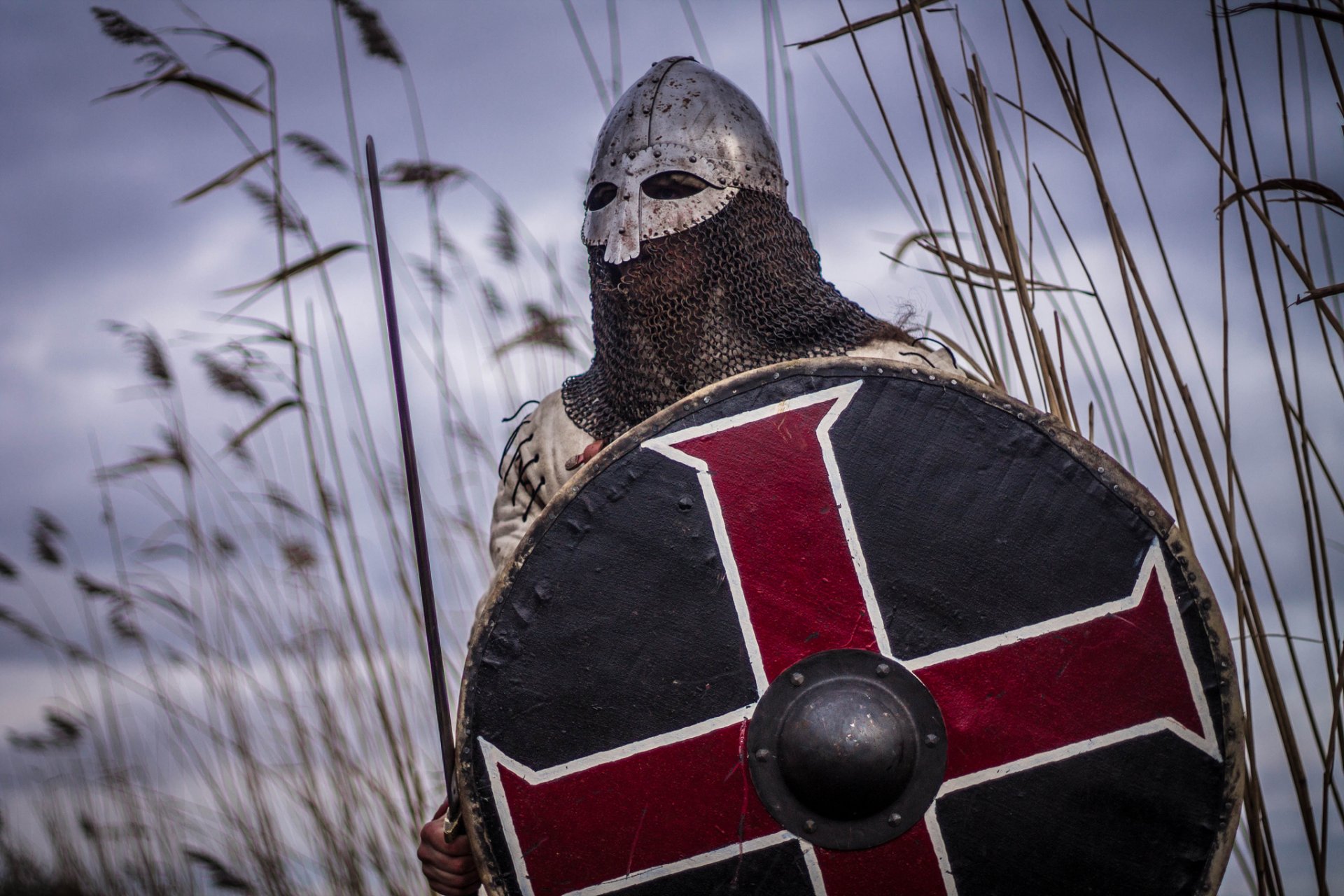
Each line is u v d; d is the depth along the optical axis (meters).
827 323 2.00
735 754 1.60
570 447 2.12
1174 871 1.51
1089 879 1.53
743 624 1.62
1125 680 1.55
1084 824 1.54
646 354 2.02
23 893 5.09
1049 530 1.59
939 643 1.59
